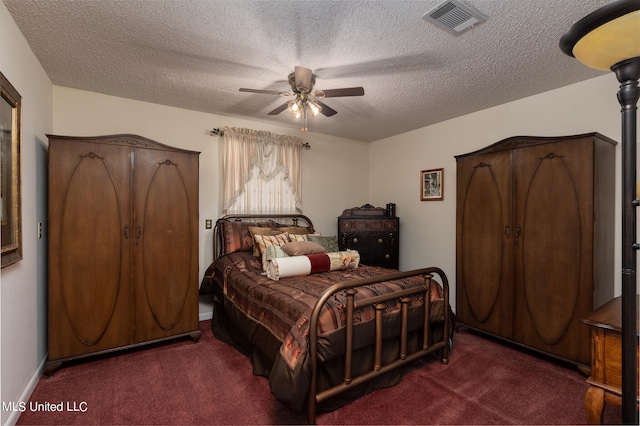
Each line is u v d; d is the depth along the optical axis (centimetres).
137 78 269
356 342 194
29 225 211
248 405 194
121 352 270
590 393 138
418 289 229
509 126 321
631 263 83
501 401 200
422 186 411
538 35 201
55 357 233
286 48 218
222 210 369
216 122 366
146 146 271
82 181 245
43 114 249
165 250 278
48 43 212
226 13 181
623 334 85
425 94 300
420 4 172
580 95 273
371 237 414
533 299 260
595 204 230
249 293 244
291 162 410
